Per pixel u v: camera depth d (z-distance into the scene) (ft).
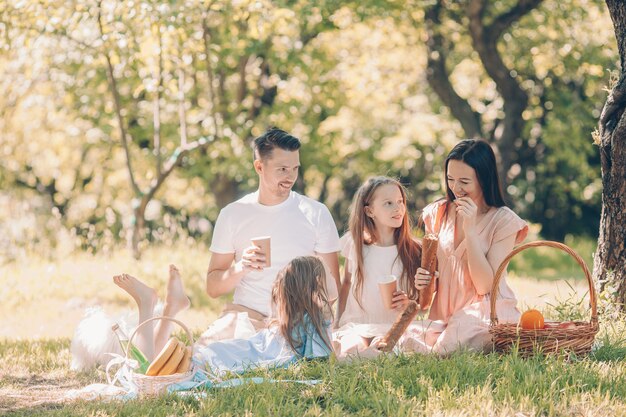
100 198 79.36
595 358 18.39
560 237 86.84
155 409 15.53
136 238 45.70
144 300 19.39
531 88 63.57
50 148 70.28
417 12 54.95
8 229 71.26
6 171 77.97
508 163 55.21
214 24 51.19
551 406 14.88
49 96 59.31
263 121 59.47
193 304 38.47
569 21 56.29
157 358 16.83
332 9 51.57
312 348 18.08
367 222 20.53
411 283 20.36
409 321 18.56
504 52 58.44
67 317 34.17
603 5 55.67
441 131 72.28
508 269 62.44
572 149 66.74
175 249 48.21
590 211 87.20
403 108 74.18
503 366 17.01
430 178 74.23
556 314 23.58
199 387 16.87
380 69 64.85
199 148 58.49
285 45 55.67
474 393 15.90
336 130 68.44
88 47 41.06
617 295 23.17
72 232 50.49
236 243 21.35
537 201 85.25
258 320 20.63
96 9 37.06
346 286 21.13
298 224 21.21
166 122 59.31
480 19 51.96
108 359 20.53
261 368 17.52
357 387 16.19
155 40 37.32
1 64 52.21
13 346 24.31
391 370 16.83
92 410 15.74
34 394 17.93
